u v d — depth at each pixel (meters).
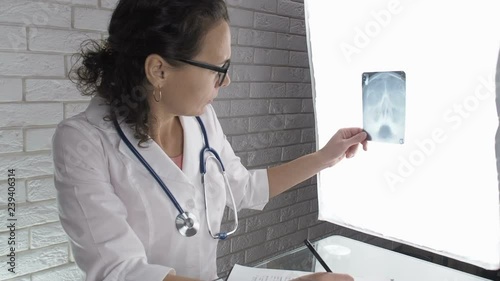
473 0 0.66
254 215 1.81
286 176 1.04
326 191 1.00
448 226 0.78
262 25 1.67
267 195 1.04
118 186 0.80
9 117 1.14
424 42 0.73
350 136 0.91
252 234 1.82
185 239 0.85
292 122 1.90
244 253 1.80
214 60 0.73
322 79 0.94
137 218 0.81
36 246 1.25
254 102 1.71
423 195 0.81
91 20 1.24
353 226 0.96
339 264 0.97
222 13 0.73
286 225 1.97
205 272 0.92
